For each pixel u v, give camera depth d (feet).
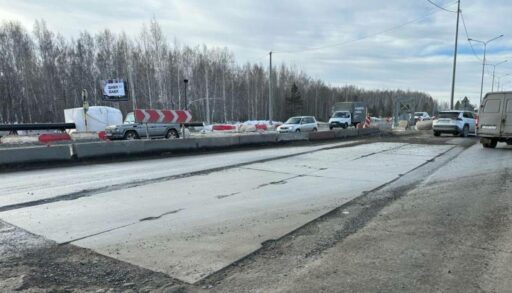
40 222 18.93
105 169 37.11
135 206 21.97
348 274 12.84
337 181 29.86
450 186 27.68
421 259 14.03
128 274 12.96
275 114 298.76
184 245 15.65
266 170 35.63
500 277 12.53
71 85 200.85
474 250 14.90
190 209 21.25
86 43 205.98
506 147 58.03
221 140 57.16
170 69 210.38
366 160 43.09
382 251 14.85
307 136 72.08
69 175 33.45
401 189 26.76
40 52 200.44
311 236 16.69
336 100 382.01
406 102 124.26
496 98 55.21
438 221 18.79
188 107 214.69
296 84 317.42
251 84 273.33
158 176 32.35
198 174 33.32
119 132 68.13
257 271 13.15
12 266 13.67
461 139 74.13
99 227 18.10
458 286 11.91
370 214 20.17
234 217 19.66
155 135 73.31
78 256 14.56
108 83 147.74
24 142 71.56
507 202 22.57
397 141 70.23
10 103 191.21
